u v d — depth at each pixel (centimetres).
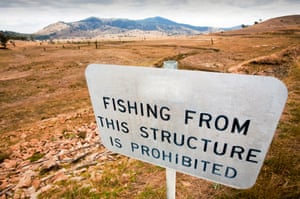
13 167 379
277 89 78
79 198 236
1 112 1203
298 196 197
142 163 301
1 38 7262
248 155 96
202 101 95
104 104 129
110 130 137
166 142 117
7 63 3875
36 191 267
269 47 3631
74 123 702
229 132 95
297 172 234
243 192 210
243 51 3491
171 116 107
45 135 608
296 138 319
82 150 402
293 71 1037
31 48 7712
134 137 128
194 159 112
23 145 531
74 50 6494
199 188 230
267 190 207
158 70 99
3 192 277
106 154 355
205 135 102
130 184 252
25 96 1639
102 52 5575
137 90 110
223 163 104
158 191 232
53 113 1082
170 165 123
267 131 87
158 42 9519
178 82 97
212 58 2727
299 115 409
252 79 81
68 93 1661
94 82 125
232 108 89
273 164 251
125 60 3822
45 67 3281
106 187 251
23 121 996
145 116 116
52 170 326
